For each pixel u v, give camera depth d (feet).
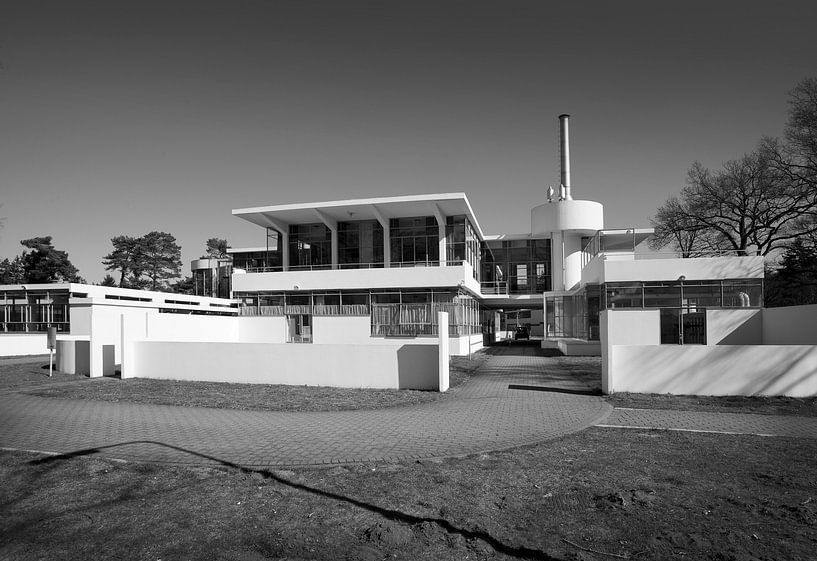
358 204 108.58
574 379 54.19
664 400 38.96
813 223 106.93
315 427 30.81
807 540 14.44
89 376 59.16
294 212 115.34
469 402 39.65
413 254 116.67
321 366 50.08
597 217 131.23
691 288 85.05
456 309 101.40
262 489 19.17
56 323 110.22
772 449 24.57
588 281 99.14
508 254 146.41
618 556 13.69
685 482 19.56
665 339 85.05
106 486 19.94
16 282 186.60
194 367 54.90
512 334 175.83
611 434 28.35
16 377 58.95
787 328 74.23
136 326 66.59
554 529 15.40
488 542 14.55
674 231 134.10
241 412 36.35
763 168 111.96
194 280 253.85
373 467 22.08
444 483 19.75
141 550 14.32
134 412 36.70
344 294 109.81
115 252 221.87
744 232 121.70
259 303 114.93
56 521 16.43
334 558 13.69
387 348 48.47
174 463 22.95
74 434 29.73
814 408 35.17
